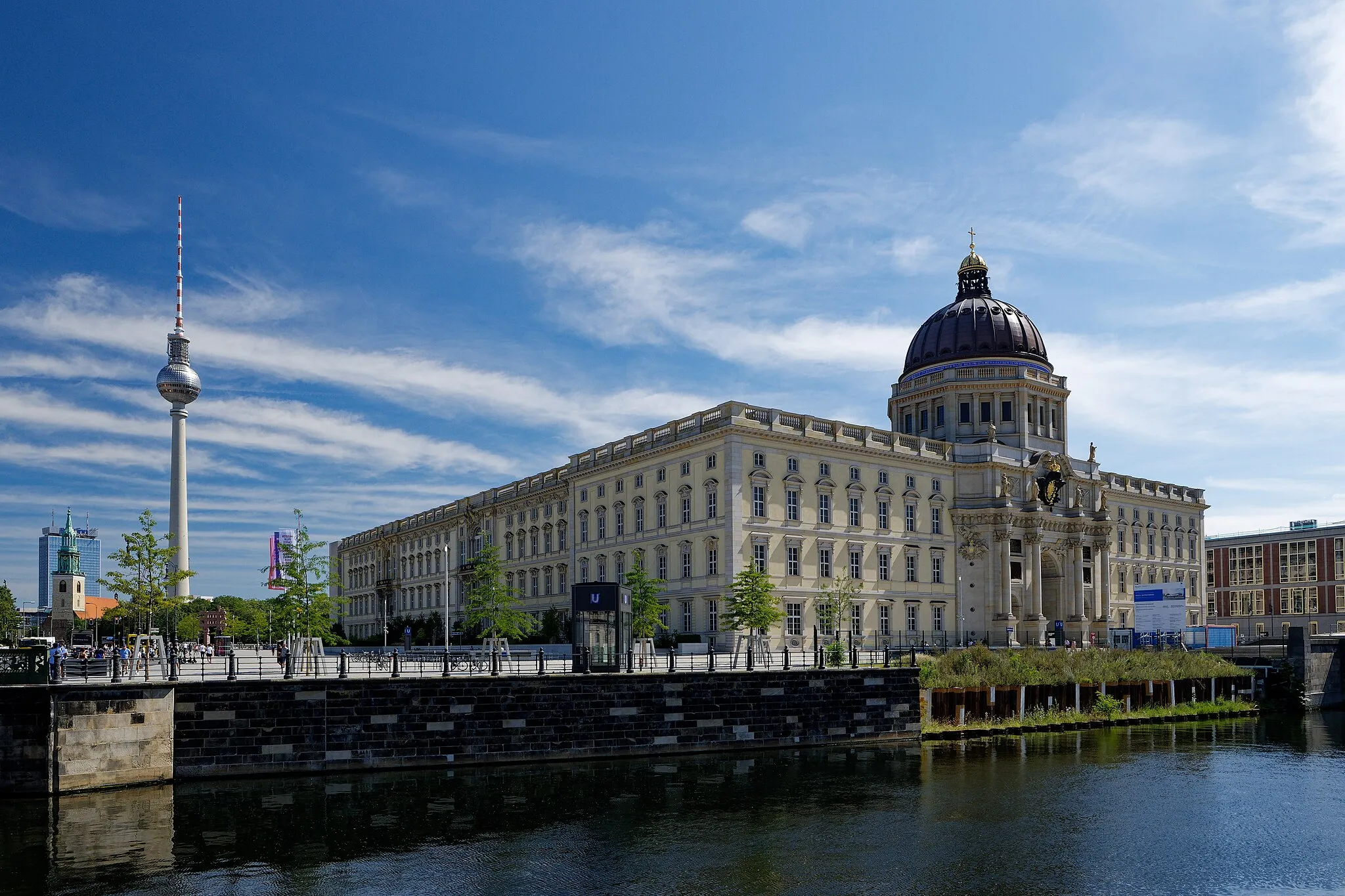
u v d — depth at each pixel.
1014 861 32.12
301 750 42.50
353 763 43.22
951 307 116.56
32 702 38.22
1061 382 115.00
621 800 39.34
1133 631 99.62
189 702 41.22
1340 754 54.06
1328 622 143.62
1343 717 77.38
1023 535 102.75
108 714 39.28
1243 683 81.56
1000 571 99.88
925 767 47.69
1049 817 37.88
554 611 98.62
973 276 121.69
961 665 63.66
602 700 48.03
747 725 51.25
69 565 174.38
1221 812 39.12
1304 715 78.94
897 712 55.72
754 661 59.88
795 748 52.03
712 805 38.88
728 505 83.56
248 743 41.75
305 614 64.88
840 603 84.44
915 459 97.94
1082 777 45.75
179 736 41.00
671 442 90.31
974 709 60.97
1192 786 44.09
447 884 29.03
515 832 34.47
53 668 40.06
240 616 129.88
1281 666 84.88
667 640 82.62
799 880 29.89
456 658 60.12
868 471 94.25
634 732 48.56
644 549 94.06
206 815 35.94
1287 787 44.19
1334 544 144.12
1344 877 30.73
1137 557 123.00
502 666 53.91
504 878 29.61
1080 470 114.25
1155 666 75.38
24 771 38.00
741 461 84.38
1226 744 57.91
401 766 44.00
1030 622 101.56
